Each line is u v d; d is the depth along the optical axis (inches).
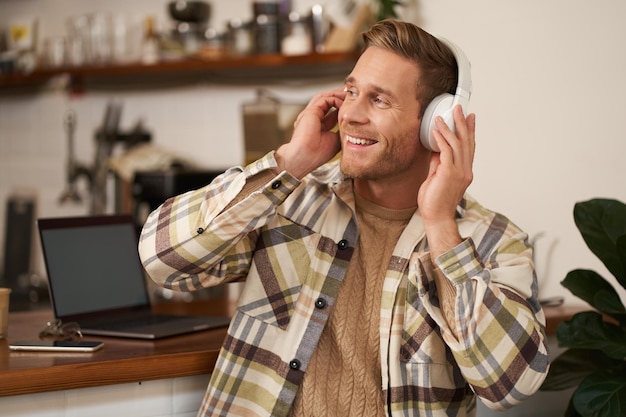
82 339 96.1
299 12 177.2
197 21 191.6
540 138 131.9
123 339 96.2
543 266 131.9
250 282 83.4
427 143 79.7
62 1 218.4
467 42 140.7
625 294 123.6
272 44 173.9
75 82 215.6
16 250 229.3
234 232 79.5
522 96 133.6
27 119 230.4
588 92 126.8
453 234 77.0
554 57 130.0
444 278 77.5
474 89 140.2
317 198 84.5
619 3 123.8
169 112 202.5
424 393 79.4
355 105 79.4
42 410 81.4
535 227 133.0
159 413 87.4
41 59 218.8
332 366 80.8
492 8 136.7
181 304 126.2
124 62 199.0
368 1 163.0
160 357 86.0
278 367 80.8
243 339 82.3
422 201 77.5
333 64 178.2
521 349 75.6
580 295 99.3
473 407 86.4
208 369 88.7
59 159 223.9
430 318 79.6
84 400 83.4
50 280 100.0
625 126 123.5
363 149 79.8
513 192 135.5
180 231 80.6
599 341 95.7
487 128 138.7
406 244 81.3
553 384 100.3
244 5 188.7
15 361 83.4
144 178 176.6
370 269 82.3
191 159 199.2
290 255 83.0
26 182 231.0
